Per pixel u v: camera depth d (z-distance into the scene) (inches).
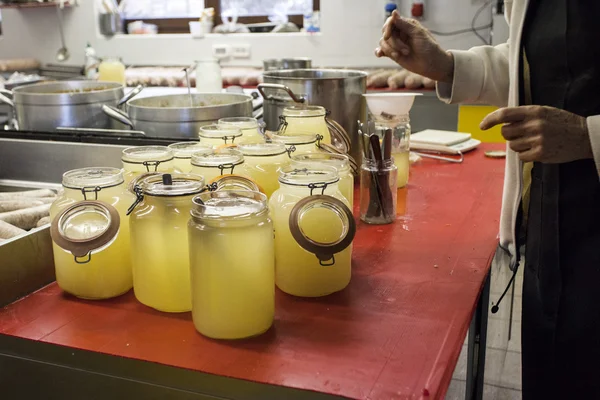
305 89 63.4
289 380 29.3
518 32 47.9
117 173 39.8
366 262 44.7
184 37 178.9
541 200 47.9
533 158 41.2
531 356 50.9
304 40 170.2
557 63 45.7
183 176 37.0
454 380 52.8
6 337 34.5
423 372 29.9
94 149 63.8
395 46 56.6
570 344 47.4
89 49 158.7
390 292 39.4
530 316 50.6
